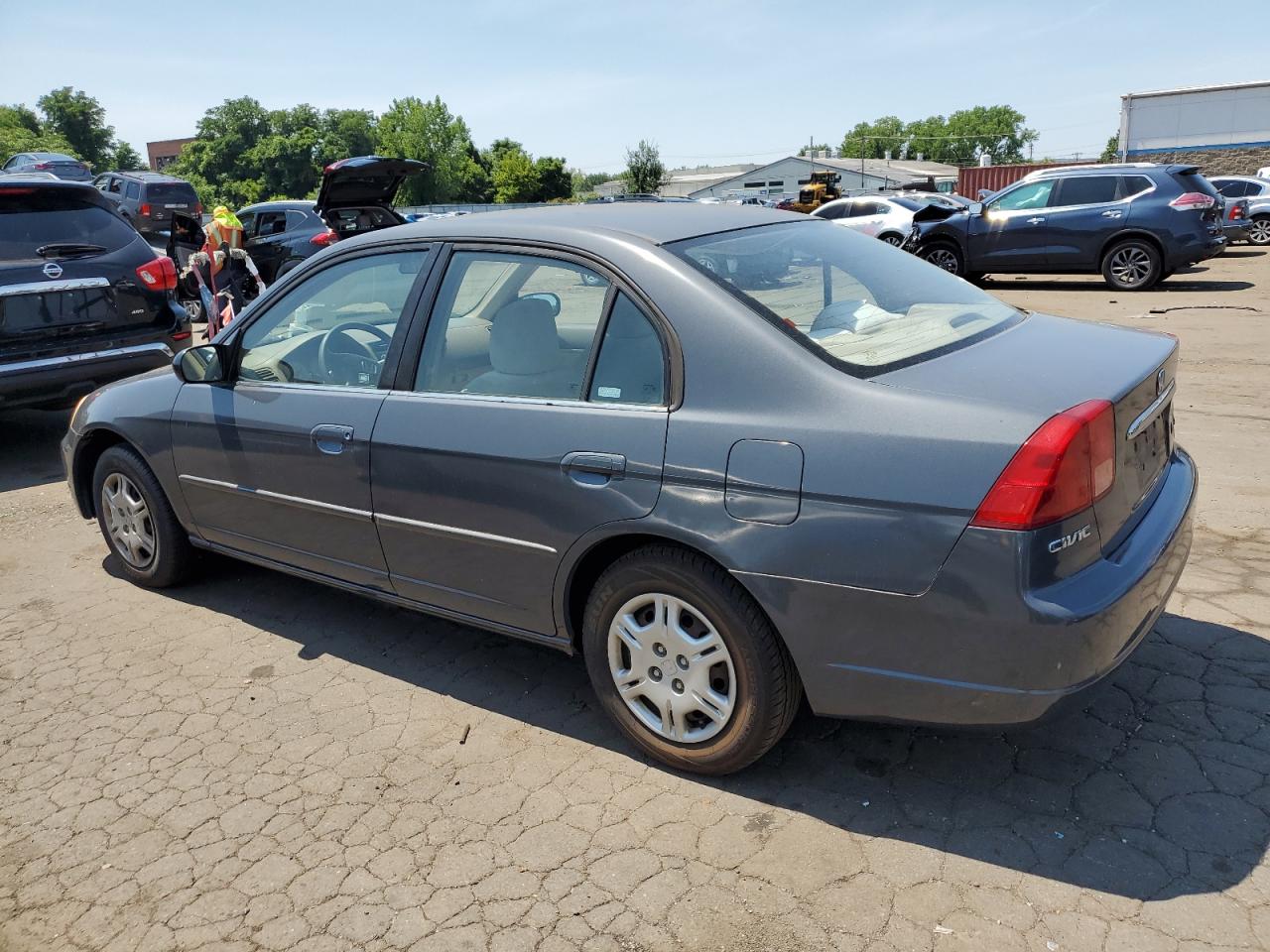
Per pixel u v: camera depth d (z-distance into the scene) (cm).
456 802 299
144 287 701
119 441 471
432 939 245
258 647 410
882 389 259
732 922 244
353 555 371
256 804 303
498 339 325
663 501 279
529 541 312
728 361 276
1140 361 286
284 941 247
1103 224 1479
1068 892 246
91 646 416
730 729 287
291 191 10662
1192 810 274
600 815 289
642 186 7500
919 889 251
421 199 10475
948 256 1628
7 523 579
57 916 261
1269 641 362
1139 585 255
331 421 359
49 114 9969
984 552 238
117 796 310
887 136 17200
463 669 383
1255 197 2316
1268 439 618
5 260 643
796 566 260
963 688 250
